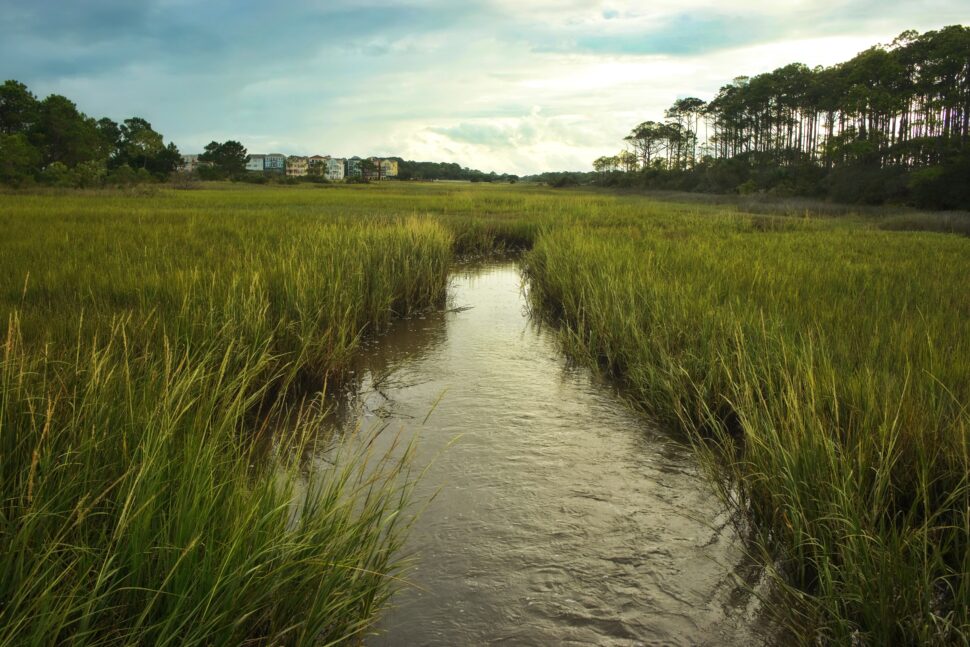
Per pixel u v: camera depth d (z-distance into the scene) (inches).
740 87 3410.4
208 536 85.4
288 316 256.1
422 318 382.3
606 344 265.1
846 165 1990.7
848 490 116.9
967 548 98.0
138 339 192.4
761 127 3275.1
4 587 74.7
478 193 2043.6
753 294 282.2
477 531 141.6
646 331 258.8
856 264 371.6
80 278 273.7
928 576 98.9
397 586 120.6
